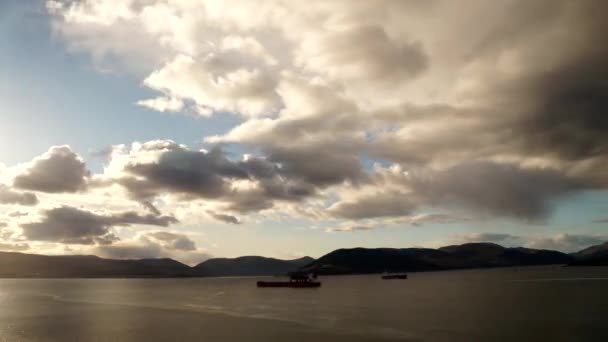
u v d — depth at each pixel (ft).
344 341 216.13
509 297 435.53
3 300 530.27
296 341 217.97
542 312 302.86
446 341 211.41
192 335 236.84
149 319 309.01
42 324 289.53
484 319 277.03
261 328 258.57
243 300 483.51
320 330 248.11
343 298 490.08
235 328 259.80
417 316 301.22
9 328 273.54
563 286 584.40
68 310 388.16
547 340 208.95
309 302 442.50
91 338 232.94
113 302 481.87
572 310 309.63
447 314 308.60
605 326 241.14
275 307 390.83
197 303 451.94
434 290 602.85
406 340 215.92
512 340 210.18
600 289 506.89
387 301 435.53
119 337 233.96
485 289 582.35
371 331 241.76
